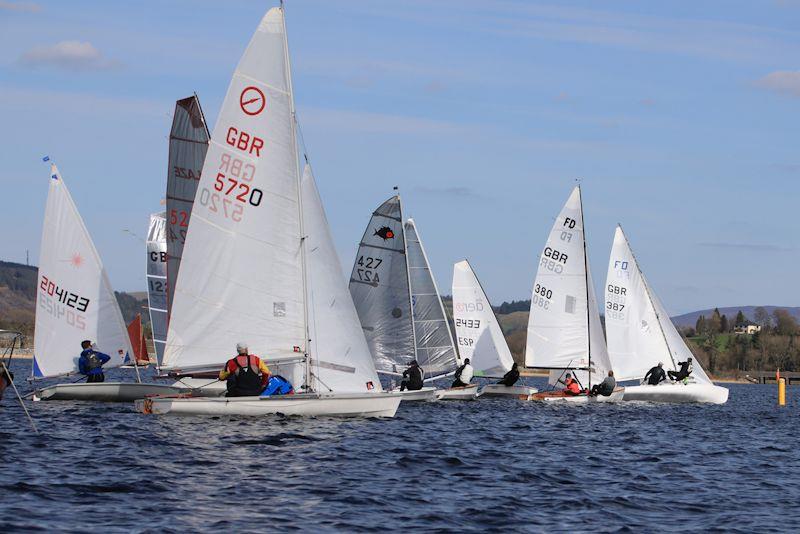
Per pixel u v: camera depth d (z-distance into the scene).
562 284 176.00
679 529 58.28
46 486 62.12
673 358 189.12
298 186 101.38
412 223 172.12
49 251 126.88
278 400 98.62
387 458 79.88
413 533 54.16
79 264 127.25
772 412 174.12
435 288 172.38
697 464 88.12
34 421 97.62
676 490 72.31
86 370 124.56
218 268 101.50
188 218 131.38
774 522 61.09
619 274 189.50
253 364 98.12
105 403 121.94
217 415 97.62
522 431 112.69
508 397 175.38
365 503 61.16
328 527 54.53
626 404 170.75
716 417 151.12
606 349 176.12
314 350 105.19
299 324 101.75
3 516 53.50
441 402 157.50
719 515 62.91
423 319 171.75
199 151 130.88
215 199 101.38
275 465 73.19
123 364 128.12
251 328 101.56
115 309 128.12
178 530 52.50
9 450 76.69
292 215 101.31
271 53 100.56
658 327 188.12
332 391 105.38
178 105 131.12
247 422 95.50
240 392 98.12
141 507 57.44
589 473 79.31
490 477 74.12
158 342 144.75
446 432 104.50
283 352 101.62
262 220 101.12
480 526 56.59
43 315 126.62
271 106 100.75
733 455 96.62
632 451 96.69
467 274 188.88
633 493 70.00
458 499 64.19
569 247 175.88
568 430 116.88
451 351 172.50
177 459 74.19
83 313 127.38
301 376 110.19
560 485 72.19
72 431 89.12
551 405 161.00
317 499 61.72
